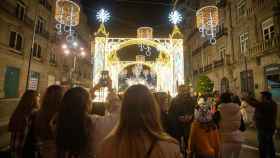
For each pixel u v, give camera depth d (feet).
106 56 55.83
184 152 15.24
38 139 8.26
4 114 41.93
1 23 49.08
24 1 57.72
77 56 99.66
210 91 60.80
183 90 16.52
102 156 4.72
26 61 59.16
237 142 12.84
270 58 47.96
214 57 79.00
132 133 4.62
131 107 4.89
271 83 47.65
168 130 15.52
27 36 59.62
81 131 7.00
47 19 71.87
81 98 7.50
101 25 55.01
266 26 50.42
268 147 16.55
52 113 8.52
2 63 49.62
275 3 46.68
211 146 11.64
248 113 38.47
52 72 75.66
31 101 11.72
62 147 6.82
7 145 22.63
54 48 77.61
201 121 12.14
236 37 63.77
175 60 55.67
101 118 8.37
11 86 53.47
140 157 4.33
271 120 16.53
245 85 58.34
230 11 67.72
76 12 37.47
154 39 57.26
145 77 112.57
